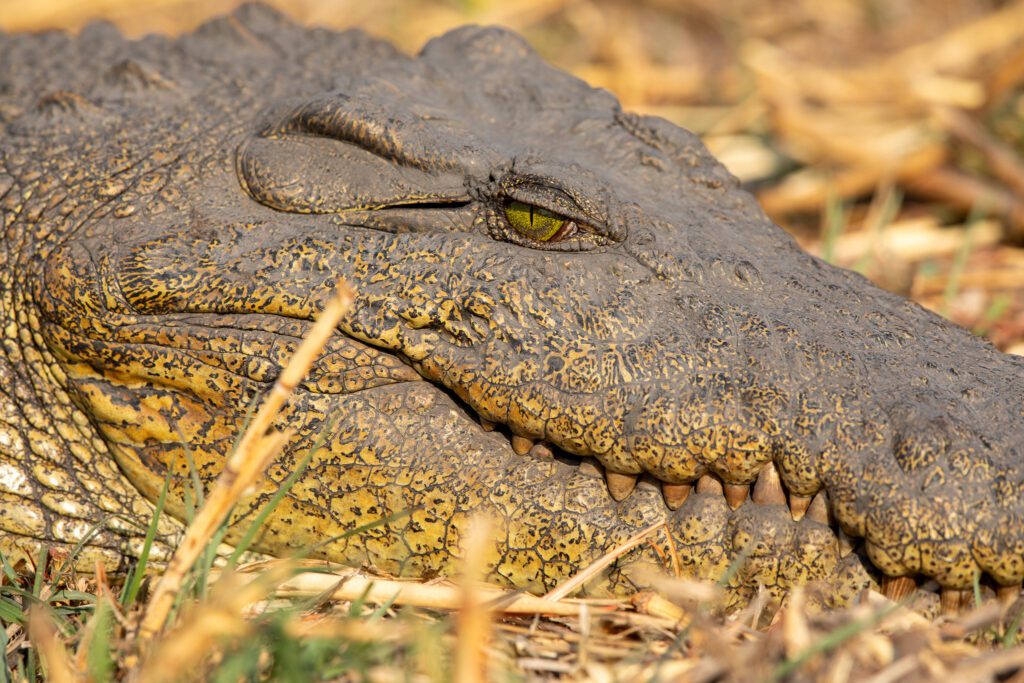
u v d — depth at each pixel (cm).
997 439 550
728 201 707
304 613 561
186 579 534
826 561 562
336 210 636
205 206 650
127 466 634
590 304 587
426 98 720
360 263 607
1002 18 1463
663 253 612
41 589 605
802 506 565
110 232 643
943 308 970
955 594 548
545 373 575
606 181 639
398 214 628
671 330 582
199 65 793
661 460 564
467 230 626
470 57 786
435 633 510
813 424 555
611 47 1523
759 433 556
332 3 1655
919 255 1122
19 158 699
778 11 1705
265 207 649
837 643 495
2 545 647
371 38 869
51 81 822
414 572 611
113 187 668
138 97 743
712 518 573
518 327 580
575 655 542
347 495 607
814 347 580
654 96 1470
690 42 1650
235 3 1675
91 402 625
